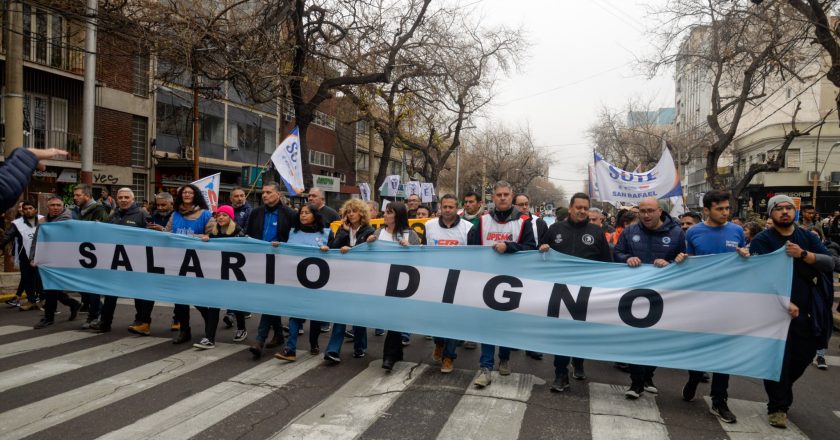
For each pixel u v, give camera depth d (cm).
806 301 482
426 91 1948
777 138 3672
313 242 673
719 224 559
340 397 511
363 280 622
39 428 424
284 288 647
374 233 651
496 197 609
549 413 482
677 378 619
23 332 738
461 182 5575
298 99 1611
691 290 520
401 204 647
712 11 1578
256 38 1384
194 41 1234
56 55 1942
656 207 555
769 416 475
